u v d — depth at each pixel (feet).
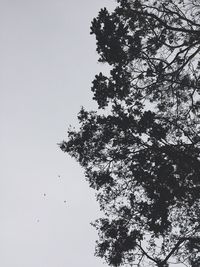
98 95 39.34
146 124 37.04
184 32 43.78
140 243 43.34
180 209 43.98
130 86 41.83
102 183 42.47
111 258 43.32
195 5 43.37
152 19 43.52
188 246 44.55
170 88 44.29
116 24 39.58
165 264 42.98
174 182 38.14
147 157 38.91
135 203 42.06
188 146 38.52
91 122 40.55
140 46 40.68
